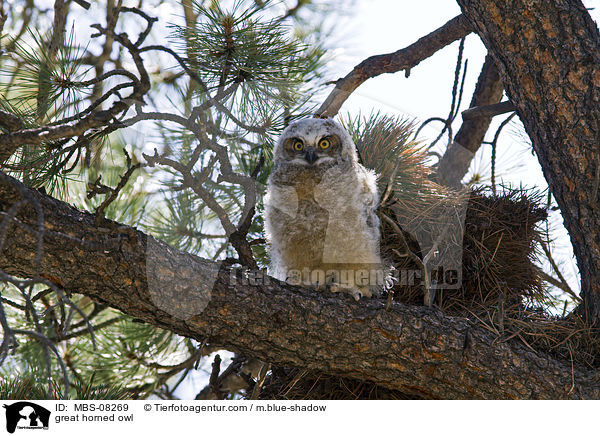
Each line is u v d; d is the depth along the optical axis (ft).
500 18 19.52
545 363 18.42
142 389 24.66
